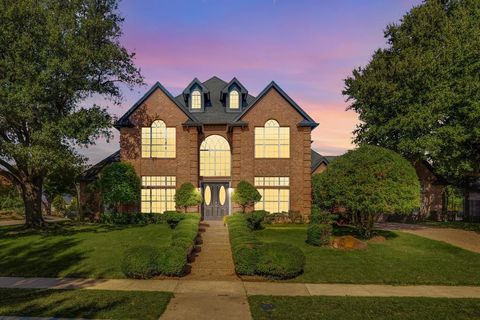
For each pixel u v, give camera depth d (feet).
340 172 60.23
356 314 28.96
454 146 79.97
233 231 56.85
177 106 89.30
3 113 62.90
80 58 65.87
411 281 40.27
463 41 77.15
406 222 104.68
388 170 57.26
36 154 61.98
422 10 94.38
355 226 75.10
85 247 56.65
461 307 31.01
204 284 39.04
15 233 70.23
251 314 29.12
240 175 87.81
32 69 61.72
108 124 73.56
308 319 27.84
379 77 95.55
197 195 82.94
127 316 28.22
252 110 89.10
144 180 88.74
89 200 95.55
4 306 30.68
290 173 88.17
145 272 40.96
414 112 84.64
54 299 32.81
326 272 43.34
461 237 69.36
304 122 87.97
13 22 62.28
